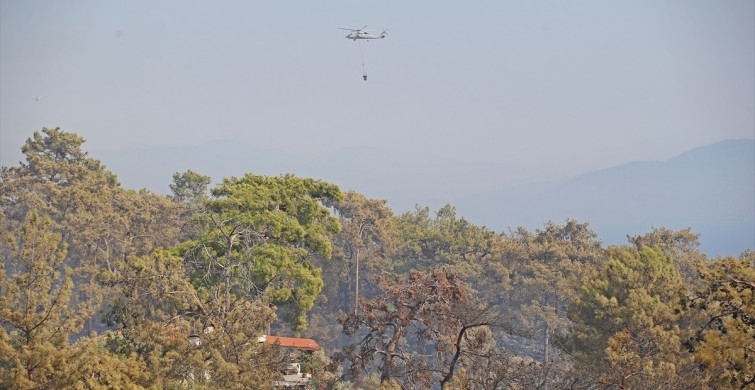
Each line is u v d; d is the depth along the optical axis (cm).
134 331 6612
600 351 8725
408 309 10538
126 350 6669
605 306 8969
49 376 5875
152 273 7012
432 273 9650
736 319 5244
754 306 5019
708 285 5412
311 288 11825
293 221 11988
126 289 6919
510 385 6906
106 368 5869
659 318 8756
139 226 18050
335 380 9244
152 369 6278
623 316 8762
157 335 6544
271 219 11581
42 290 6075
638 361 7288
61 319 6212
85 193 17200
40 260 6091
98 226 16662
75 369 5803
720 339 5128
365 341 9594
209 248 10162
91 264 16312
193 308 7312
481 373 7219
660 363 7244
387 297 9694
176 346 6544
